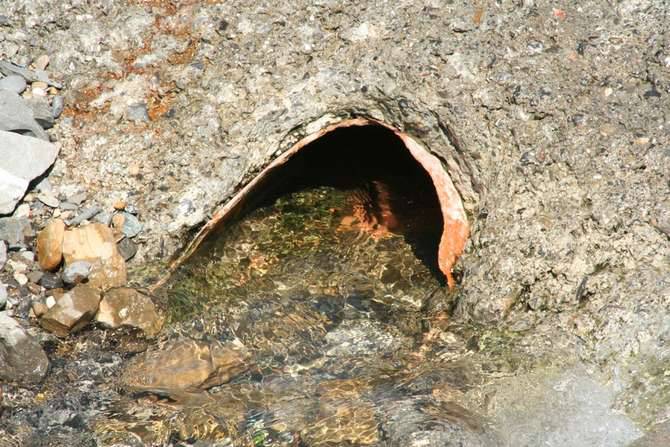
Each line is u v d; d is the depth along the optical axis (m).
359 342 7.37
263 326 7.43
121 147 7.68
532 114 7.52
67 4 8.01
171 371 6.95
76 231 7.33
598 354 6.95
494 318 7.22
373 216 8.44
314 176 8.60
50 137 7.70
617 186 7.36
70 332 7.00
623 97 7.61
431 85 7.56
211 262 7.75
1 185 7.24
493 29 7.77
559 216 7.32
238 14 7.90
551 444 6.48
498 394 6.79
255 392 6.91
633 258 7.22
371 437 6.49
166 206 7.54
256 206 8.24
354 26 7.80
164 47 7.89
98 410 6.62
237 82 7.73
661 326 6.96
